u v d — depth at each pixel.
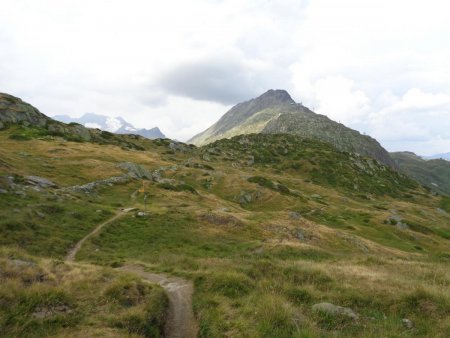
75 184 60.69
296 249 40.34
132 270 24.09
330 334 11.37
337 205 109.62
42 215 35.94
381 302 14.74
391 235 72.81
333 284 17.73
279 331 11.41
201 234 43.72
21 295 12.38
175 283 19.73
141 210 49.62
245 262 26.70
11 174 47.78
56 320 11.59
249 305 14.05
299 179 162.75
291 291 16.08
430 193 194.88
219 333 11.98
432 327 11.97
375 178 194.00
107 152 104.25
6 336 10.38
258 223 52.25
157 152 161.12
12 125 106.62
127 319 12.47
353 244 52.00
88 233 36.31
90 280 15.98
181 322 14.28
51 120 125.00
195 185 95.69
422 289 14.87
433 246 71.75
